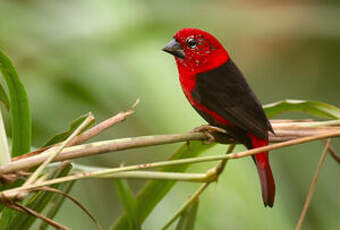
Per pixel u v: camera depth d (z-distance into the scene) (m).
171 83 8.52
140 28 9.98
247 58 12.77
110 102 9.59
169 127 7.96
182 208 6.25
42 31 10.09
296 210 8.79
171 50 7.77
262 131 6.63
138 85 8.77
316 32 11.27
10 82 5.64
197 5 10.83
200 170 7.84
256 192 7.46
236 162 7.59
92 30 10.02
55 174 5.48
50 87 9.61
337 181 9.18
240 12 11.27
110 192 9.75
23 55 9.90
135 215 6.36
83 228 9.07
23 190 4.91
